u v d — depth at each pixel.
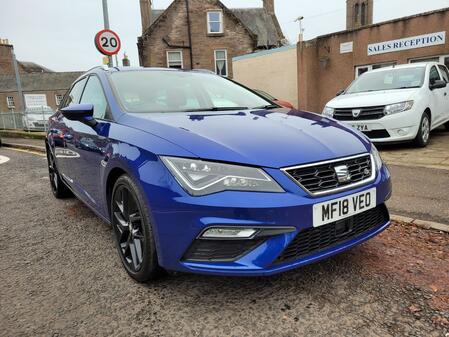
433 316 2.09
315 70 16.52
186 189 2.06
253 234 2.03
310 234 2.17
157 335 2.04
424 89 6.90
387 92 6.84
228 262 2.07
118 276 2.70
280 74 17.77
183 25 24.66
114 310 2.28
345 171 2.29
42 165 7.68
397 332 1.98
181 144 2.20
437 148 6.78
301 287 2.44
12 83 56.47
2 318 2.24
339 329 2.03
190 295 2.40
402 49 13.69
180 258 2.13
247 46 25.36
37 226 3.89
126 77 3.42
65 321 2.19
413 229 3.27
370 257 2.81
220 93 3.61
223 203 2.01
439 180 4.72
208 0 24.67
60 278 2.71
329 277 2.55
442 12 12.53
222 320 2.14
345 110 6.78
